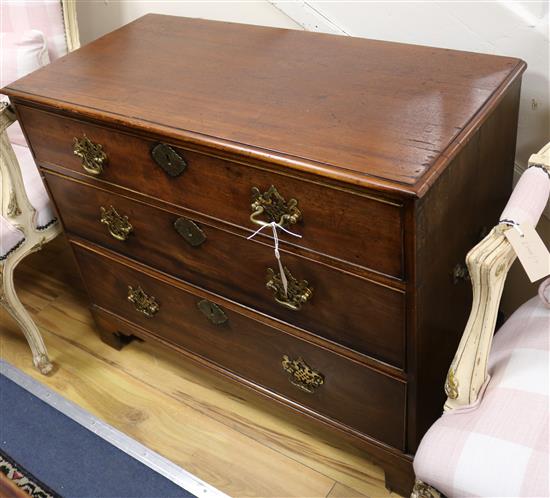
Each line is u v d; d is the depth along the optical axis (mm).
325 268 1040
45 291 1884
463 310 1215
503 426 856
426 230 926
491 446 843
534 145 1261
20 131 1569
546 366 904
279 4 1403
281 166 956
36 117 1267
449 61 1138
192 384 1575
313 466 1377
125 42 1375
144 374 1614
